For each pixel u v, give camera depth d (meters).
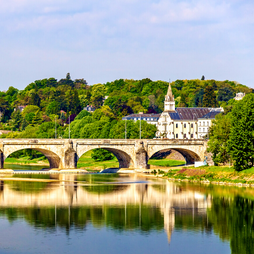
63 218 106.25
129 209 116.19
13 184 157.50
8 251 84.62
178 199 129.75
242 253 85.19
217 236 94.50
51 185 156.50
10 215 108.44
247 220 106.19
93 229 97.94
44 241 90.00
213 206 120.56
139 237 93.31
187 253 84.94
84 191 142.75
